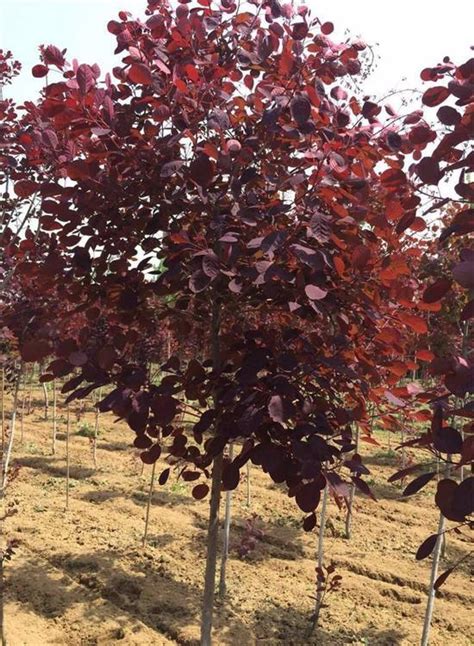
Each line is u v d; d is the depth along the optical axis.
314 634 4.42
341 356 2.46
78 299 2.82
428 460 9.24
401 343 2.45
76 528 6.15
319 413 2.35
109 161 2.54
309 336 2.69
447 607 4.91
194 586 5.07
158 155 2.37
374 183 2.69
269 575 5.38
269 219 2.31
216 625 4.43
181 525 6.39
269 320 3.19
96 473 8.18
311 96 2.25
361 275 2.37
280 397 2.09
